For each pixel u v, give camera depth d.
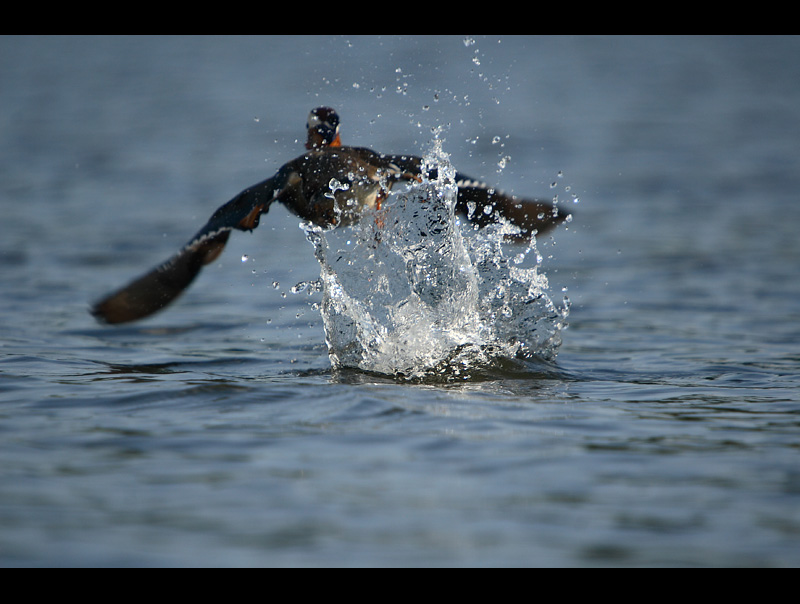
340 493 12.21
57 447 13.87
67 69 122.19
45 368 19.52
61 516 11.45
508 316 20.83
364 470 13.02
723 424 15.39
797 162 55.53
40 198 46.91
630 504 11.91
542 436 14.58
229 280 31.27
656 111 81.06
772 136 66.31
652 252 34.88
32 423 15.10
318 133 20.53
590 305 27.88
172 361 20.77
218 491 12.23
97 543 10.81
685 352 22.12
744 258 33.66
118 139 67.44
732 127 71.19
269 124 73.25
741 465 13.27
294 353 21.77
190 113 81.06
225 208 17.97
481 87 95.88
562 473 12.94
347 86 93.31
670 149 60.91
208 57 133.38
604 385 18.56
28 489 12.23
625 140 64.69
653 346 22.84
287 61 124.06
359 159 19.09
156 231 39.16
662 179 50.62
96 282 30.58
